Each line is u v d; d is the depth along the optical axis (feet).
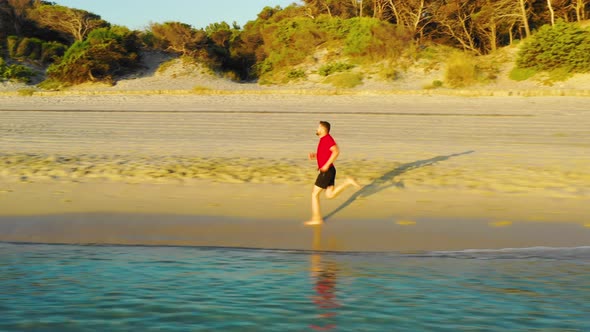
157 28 207.41
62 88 186.50
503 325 16.83
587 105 90.89
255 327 16.81
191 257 23.47
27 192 35.50
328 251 24.23
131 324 17.12
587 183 37.04
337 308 18.13
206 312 17.93
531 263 22.29
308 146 56.29
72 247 24.90
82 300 18.95
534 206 31.40
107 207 31.78
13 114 90.38
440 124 73.15
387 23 179.63
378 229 27.40
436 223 28.27
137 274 21.42
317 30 188.24
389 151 52.49
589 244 24.56
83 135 65.72
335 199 33.78
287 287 19.99
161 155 50.03
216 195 34.68
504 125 71.41
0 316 17.75
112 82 189.47
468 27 197.36
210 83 187.73
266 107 97.35
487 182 37.73
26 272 21.68
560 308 17.95
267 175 40.42
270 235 26.61
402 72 160.86
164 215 30.09
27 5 225.35
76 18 224.94
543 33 139.03
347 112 88.17
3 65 194.59
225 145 56.95
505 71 146.00
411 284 20.13
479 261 22.65
